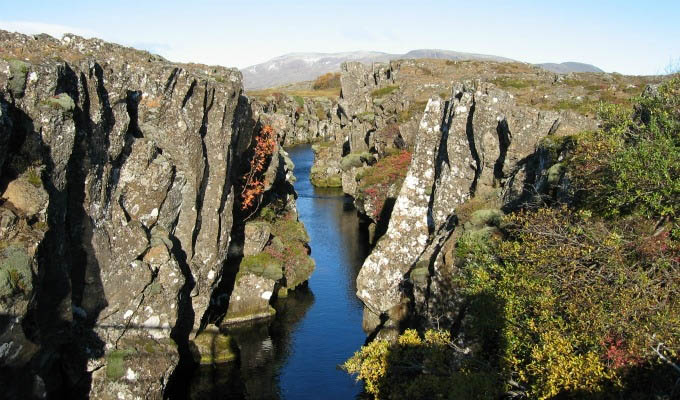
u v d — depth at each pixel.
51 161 20.03
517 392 17.59
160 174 26.77
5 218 17.27
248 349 33.75
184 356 31.77
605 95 49.22
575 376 14.63
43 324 20.81
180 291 28.69
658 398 13.72
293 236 45.72
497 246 22.25
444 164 34.06
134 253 25.95
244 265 38.41
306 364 31.86
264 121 49.19
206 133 31.08
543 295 16.66
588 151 20.38
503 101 31.36
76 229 22.94
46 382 22.80
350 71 87.38
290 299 41.47
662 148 16.92
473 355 20.55
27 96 19.20
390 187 56.59
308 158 114.00
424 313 27.92
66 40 25.48
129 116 25.94
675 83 19.59
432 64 85.00
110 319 25.53
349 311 39.34
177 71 28.11
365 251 52.78
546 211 19.78
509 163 30.23
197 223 31.20
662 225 17.48
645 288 15.14
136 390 25.41
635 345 14.05
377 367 22.12
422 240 34.78
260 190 41.97
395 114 71.62
